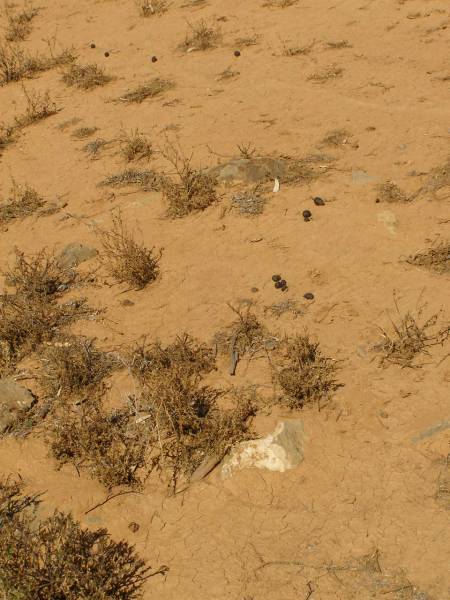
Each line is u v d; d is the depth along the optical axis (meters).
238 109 10.65
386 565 4.37
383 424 5.34
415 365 5.80
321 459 5.15
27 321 6.95
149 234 8.20
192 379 6.07
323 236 7.59
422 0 13.26
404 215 7.66
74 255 8.01
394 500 4.76
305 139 9.47
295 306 6.71
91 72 12.78
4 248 8.58
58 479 5.41
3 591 4.35
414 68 10.94
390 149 8.91
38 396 6.21
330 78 11.09
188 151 9.70
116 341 6.71
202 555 4.66
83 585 4.44
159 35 14.21
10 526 4.79
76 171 9.91
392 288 6.73
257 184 8.61
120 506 5.11
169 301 7.12
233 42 13.14
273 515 4.84
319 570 4.42
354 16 13.22
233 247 7.72
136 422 5.71
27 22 16.42
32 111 11.84
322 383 5.72
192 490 5.13
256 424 5.52
